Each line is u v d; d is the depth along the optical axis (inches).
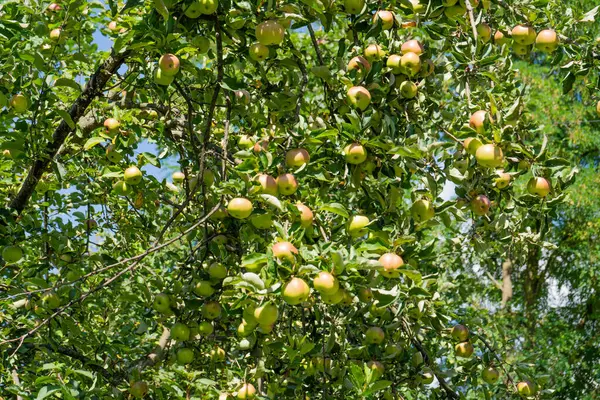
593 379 492.1
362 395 104.0
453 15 134.8
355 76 124.0
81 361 161.9
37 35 144.6
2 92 143.6
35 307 149.7
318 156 122.7
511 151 127.8
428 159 123.3
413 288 115.0
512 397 180.7
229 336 167.2
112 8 135.8
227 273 142.3
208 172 150.7
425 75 134.0
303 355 137.5
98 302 173.2
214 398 145.5
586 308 550.0
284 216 112.9
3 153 179.3
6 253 149.6
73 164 188.1
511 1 147.6
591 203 485.1
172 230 197.8
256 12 123.2
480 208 130.3
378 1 137.9
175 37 120.0
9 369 139.8
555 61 148.6
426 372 156.4
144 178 158.1
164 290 144.7
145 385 145.4
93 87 148.4
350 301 130.9
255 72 163.5
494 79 133.3
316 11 126.6
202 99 159.8
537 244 151.9
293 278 97.1
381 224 125.9
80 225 200.2
